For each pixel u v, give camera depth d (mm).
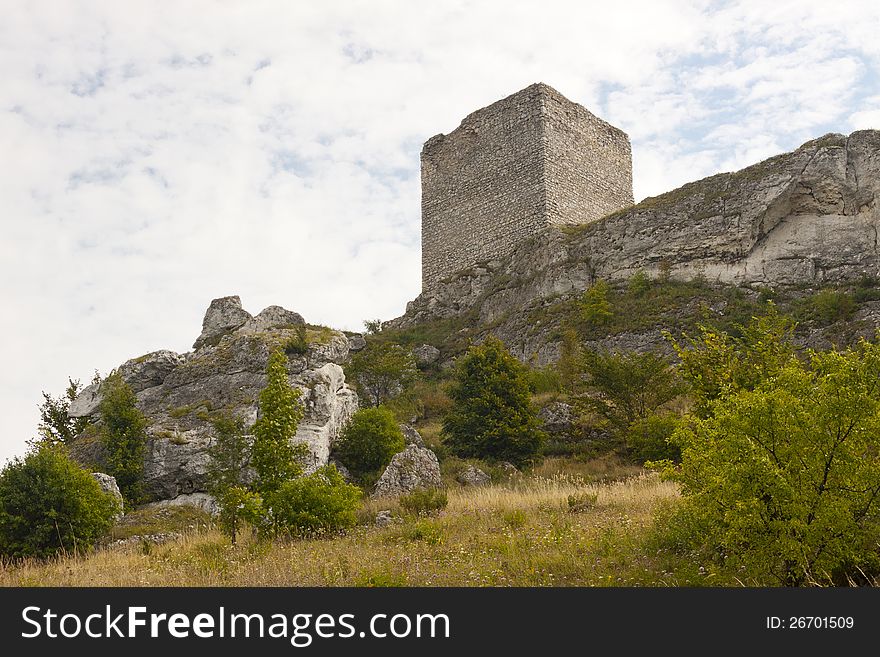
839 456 9609
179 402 31266
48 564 17438
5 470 20406
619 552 12453
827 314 34688
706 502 10406
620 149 55000
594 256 45250
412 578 11938
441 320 51469
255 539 18094
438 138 56531
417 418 36812
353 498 19125
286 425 20391
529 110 51250
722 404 10797
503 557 13195
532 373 36062
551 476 26391
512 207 51344
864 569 9867
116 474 26859
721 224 41750
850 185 39406
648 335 37875
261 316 36344
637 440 26109
